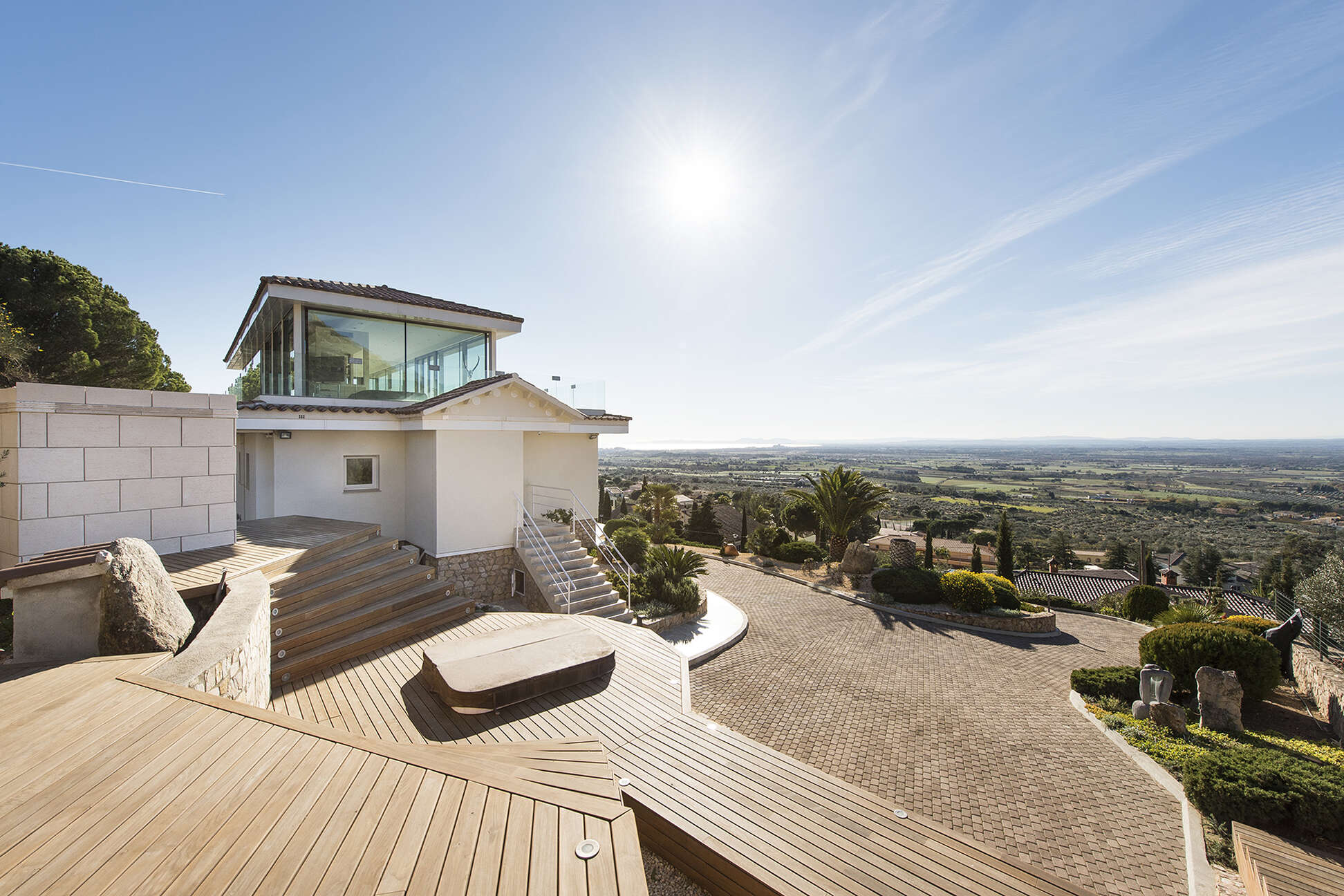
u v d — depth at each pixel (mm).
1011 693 11273
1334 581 14414
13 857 2604
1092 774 8062
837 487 25594
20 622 5082
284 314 14539
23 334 13312
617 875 2781
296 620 8312
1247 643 11312
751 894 4695
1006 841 6531
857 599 18719
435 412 12594
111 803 3068
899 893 4520
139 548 5688
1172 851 6414
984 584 17781
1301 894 5188
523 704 7520
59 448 6965
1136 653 15266
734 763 6395
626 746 6660
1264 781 6906
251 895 2484
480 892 2623
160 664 4887
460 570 13219
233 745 3762
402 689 7777
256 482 13500
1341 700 10312
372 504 13891
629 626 11227
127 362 19500
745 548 29141
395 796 3338
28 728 3844
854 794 5867
